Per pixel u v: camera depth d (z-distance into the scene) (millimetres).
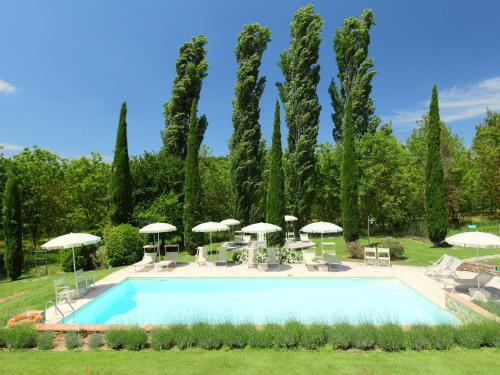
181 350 6645
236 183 26766
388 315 9281
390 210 28484
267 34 26672
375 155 29141
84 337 7266
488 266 12438
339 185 31188
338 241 26328
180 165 27328
